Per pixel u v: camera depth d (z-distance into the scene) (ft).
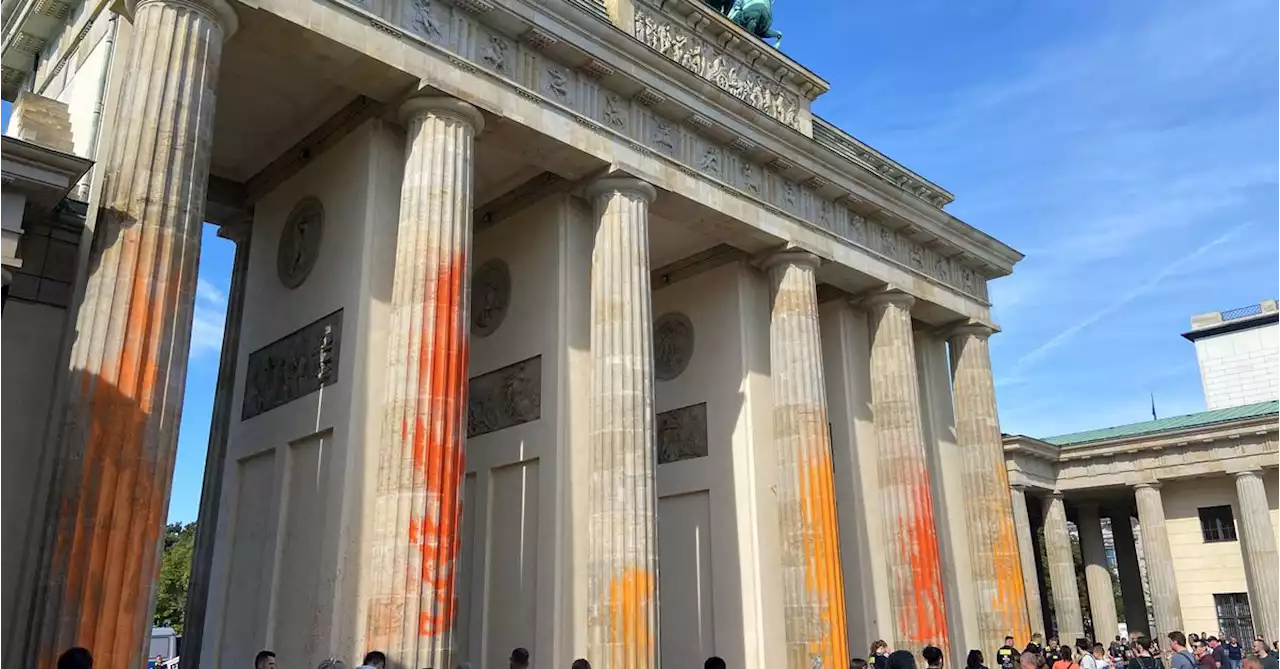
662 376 159.12
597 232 122.31
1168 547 224.53
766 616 134.10
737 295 150.30
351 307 103.65
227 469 118.11
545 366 122.52
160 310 77.51
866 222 163.63
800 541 134.51
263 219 127.85
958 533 176.76
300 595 98.27
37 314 88.43
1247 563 217.56
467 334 100.37
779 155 143.33
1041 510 264.31
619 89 125.08
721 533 142.10
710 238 152.15
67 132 103.14
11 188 81.56
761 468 141.90
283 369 113.50
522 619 114.93
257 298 124.06
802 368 141.79
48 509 72.18
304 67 105.29
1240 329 355.56
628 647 105.09
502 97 109.81
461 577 126.00
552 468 116.67
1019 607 170.30
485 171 130.00
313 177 119.03
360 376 100.01
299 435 105.81
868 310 168.25
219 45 88.74
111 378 74.02
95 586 69.87
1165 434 225.97
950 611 169.78
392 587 89.10
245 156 127.44
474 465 128.98
